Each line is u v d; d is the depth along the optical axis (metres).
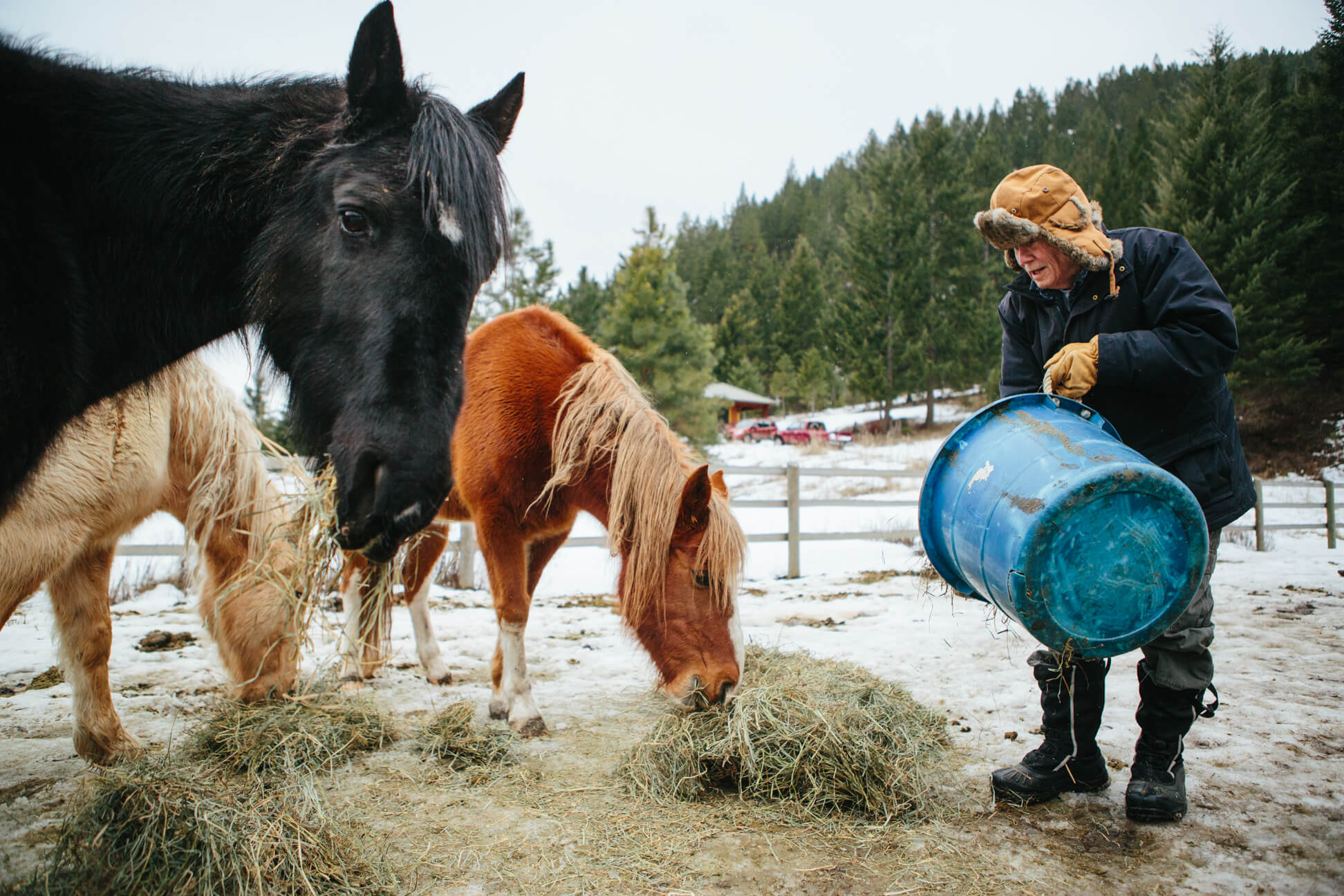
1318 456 18.58
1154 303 2.04
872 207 35.81
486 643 4.59
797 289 54.88
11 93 1.45
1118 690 3.50
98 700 2.56
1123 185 31.69
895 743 2.51
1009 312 2.46
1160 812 2.15
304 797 2.06
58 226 1.44
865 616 5.28
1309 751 2.69
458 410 1.54
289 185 1.60
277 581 2.68
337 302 1.50
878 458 21.77
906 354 31.98
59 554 2.18
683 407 16.84
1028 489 1.80
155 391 1.99
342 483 1.46
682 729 2.61
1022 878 1.91
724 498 3.14
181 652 4.15
